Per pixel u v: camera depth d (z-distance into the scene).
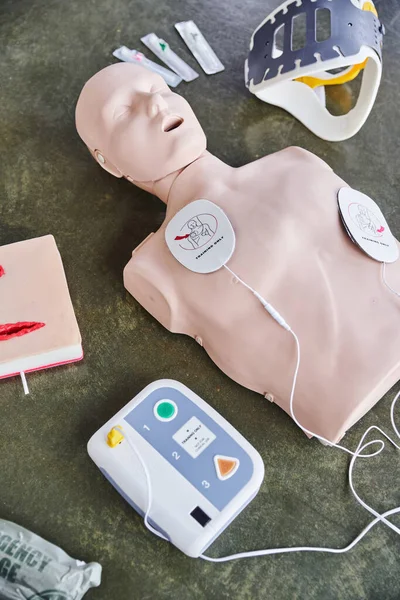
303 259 0.84
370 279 0.85
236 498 0.74
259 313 0.82
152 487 0.74
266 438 0.85
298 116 1.12
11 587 0.70
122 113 0.89
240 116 1.12
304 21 1.24
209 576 0.76
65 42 1.18
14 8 1.21
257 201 0.87
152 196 1.03
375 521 0.79
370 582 0.77
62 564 0.72
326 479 0.83
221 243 0.83
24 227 0.99
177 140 0.87
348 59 0.91
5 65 1.15
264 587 0.76
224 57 1.18
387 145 1.11
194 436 0.77
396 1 1.24
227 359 0.85
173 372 0.89
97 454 0.76
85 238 0.99
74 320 0.85
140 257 0.87
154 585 0.76
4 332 0.83
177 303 0.85
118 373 0.89
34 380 0.88
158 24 1.21
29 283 0.87
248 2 1.24
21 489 0.81
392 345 0.81
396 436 0.86
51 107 1.11
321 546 0.79
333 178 0.91
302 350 0.81
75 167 1.05
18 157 1.05
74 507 0.80
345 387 0.79
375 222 0.90
